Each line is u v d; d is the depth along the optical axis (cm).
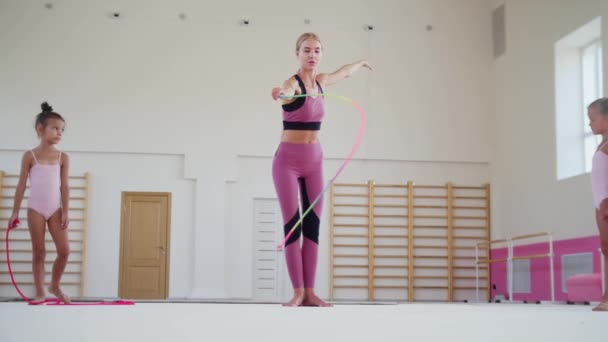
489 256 1053
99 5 1048
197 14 1063
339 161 1064
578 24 836
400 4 1096
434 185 1070
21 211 991
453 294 1043
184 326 125
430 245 1053
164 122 1039
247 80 1059
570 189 846
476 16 1101
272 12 1074
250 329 120
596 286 689
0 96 1012
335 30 1082
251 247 1030
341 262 1039
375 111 1074
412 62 1088
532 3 958
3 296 973
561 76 891
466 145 1079
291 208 336
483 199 1073
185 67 1052
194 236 1025
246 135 1048
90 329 118
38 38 1030
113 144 1025
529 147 960
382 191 1059
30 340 99
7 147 1002
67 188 407
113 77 1038
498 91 1070
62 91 1025
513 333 117
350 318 152
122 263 1011
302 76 334
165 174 1037
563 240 849
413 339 105
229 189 1042
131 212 1023
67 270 992
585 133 875
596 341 108
